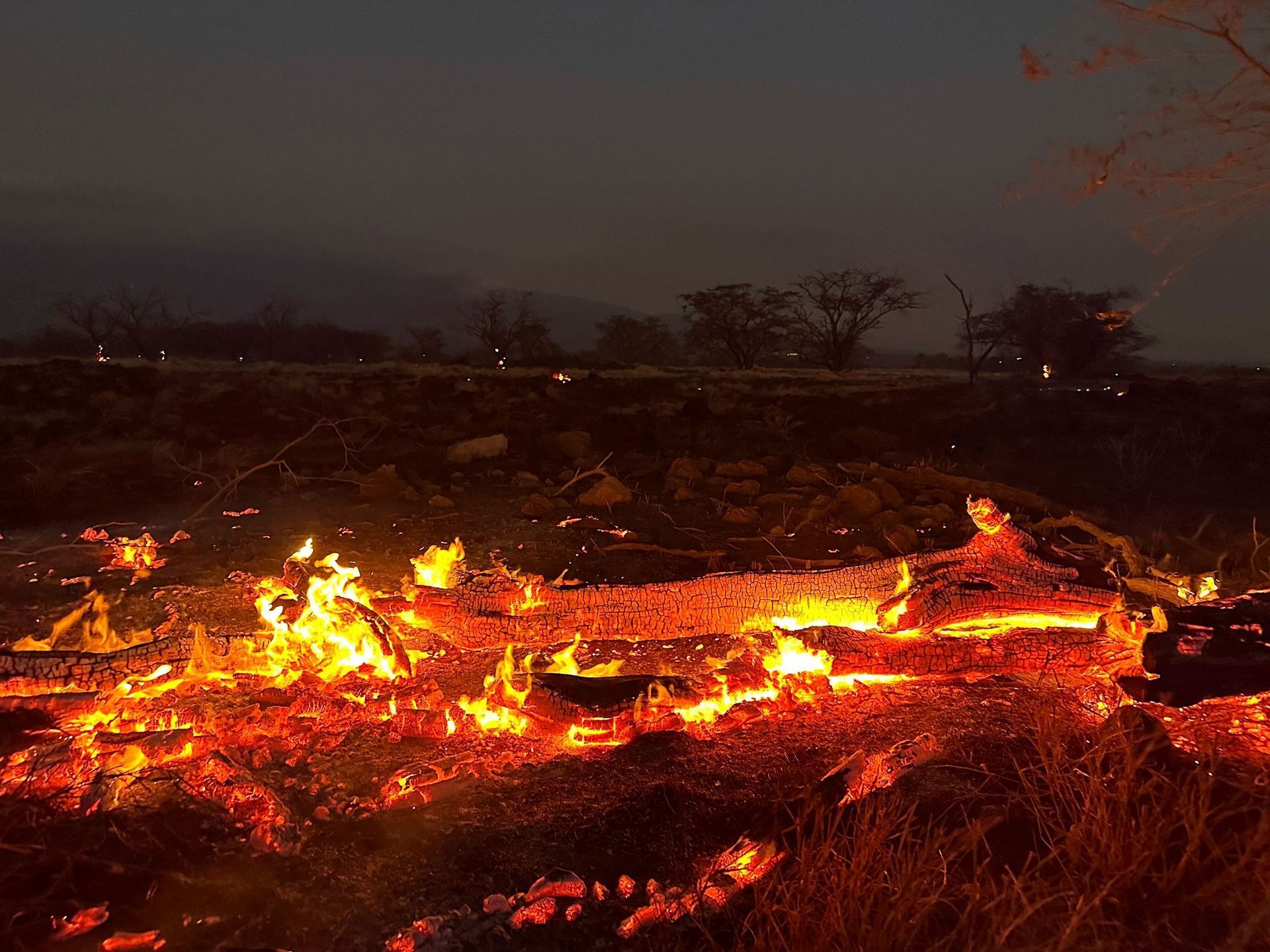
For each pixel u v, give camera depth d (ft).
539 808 10.47
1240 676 10.93
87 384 61.41
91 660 12.85
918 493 34.47
